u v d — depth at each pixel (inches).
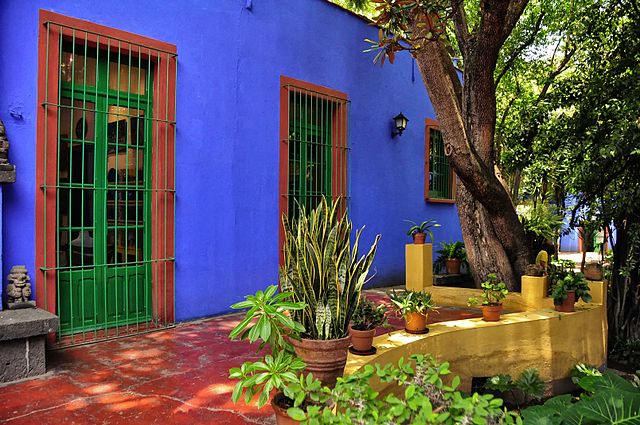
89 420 105.4
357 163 283.0
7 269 149.6
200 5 202.8
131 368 140.6
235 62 216.2
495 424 66.4
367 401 69.6
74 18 165.9
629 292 243.4
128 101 185.2
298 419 67.8
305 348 99.6
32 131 156.0
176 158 194.2
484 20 197.3
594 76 235.1
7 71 151.0
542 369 174.6
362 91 286.8
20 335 127.2
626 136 199.6
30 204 155.2
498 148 343.6
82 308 171.9
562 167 247.4
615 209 228.7
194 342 168.2
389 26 113.1
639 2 223.8
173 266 192.5
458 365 152.1
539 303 203.8
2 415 107.4
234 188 214.5
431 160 350.9
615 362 233.8
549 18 321.1
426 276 246.4
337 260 107.4
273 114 232.4
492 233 228.8
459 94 241.0
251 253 220.7
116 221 180.7
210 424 104.1
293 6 243.6
